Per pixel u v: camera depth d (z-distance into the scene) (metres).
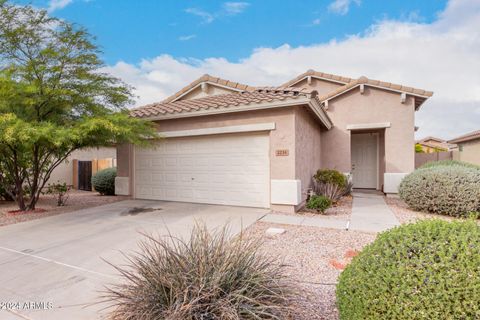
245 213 8.30
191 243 3.15
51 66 7.80
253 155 9.10
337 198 10.03
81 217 8.14
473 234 2.24
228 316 2.42
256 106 8.53
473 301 1.88
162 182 10.85
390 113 12.38
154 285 2.75
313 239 5.77
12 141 6.99
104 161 15.75
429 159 17.52
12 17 7.52
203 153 9.98
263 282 2.84
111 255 5.08
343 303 2.48
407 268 2.15
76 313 3.23
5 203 11.52
